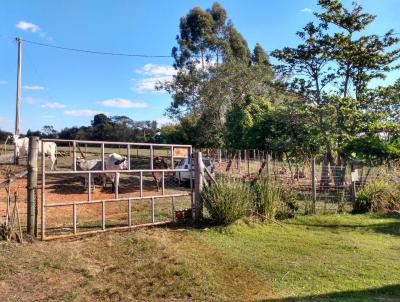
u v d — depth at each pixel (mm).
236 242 9773
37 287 6645
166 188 19203
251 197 11898
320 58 22672
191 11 49406
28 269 7270
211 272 7645
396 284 7449
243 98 40031
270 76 39500
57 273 7215
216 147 40500
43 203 8938
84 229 10039
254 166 24734
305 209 13539
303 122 23891
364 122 21594
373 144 19672
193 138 41531
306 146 24203
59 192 16109
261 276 7680
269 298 6637
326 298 6672
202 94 40125
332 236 10945
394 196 14523
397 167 16875
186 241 9477
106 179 17891
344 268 8273
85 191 16484
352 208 14367
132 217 11641
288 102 25828
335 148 21688
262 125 27344
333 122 22203
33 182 8969
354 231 11664
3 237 8656
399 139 20672
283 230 11328
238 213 10969
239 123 33594
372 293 7027
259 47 55125
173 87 41562
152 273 7367
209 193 11188
